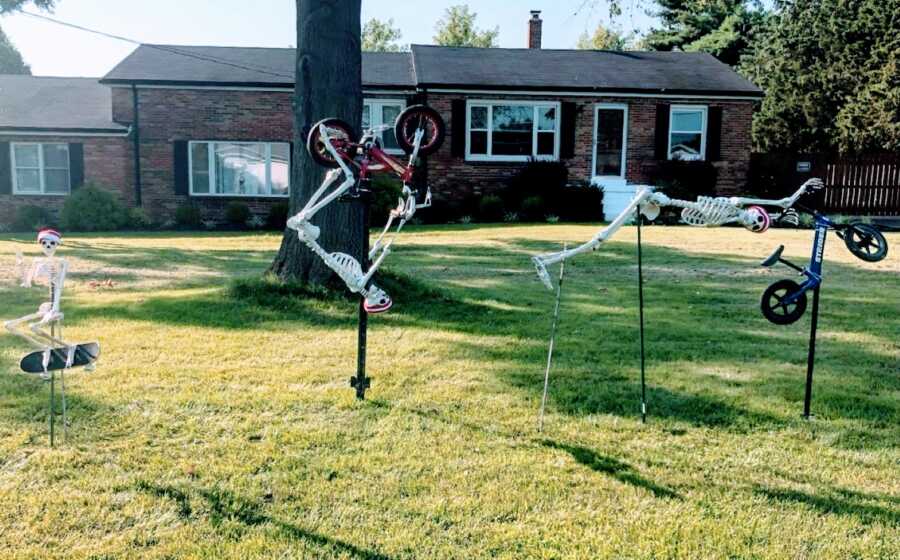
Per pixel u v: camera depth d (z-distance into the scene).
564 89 19.08
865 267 9.86
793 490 3.38
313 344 5.80
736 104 19.47
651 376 5.02
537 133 19.59
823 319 6.78
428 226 16.78
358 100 7.15
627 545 2.91
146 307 7.00
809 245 12.19
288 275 7.32
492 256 11.18
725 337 6.11
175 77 18.86
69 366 3.59
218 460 3.61
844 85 25.33
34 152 19.00
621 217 4.05
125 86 18.72
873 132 23.05
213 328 6.25
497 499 3.26
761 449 3.83
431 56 21.30
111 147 18.91
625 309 7.22
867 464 3.67
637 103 19.42
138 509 3.13
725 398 4.58
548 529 3.03
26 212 18.48
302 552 2.85
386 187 17.03
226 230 17.98
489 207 18.38
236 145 19.23
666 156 19.66
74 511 3.11
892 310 7.15
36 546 2.85
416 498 3.26
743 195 19.75
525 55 22.00
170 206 19.22
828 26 25.83
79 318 6.61
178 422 4.09
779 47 27.50
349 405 4.40
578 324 6.55
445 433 3.99
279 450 3.74
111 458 3.62
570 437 3.96
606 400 4.53
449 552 2.86
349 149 4.11
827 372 5.16
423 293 7.47
